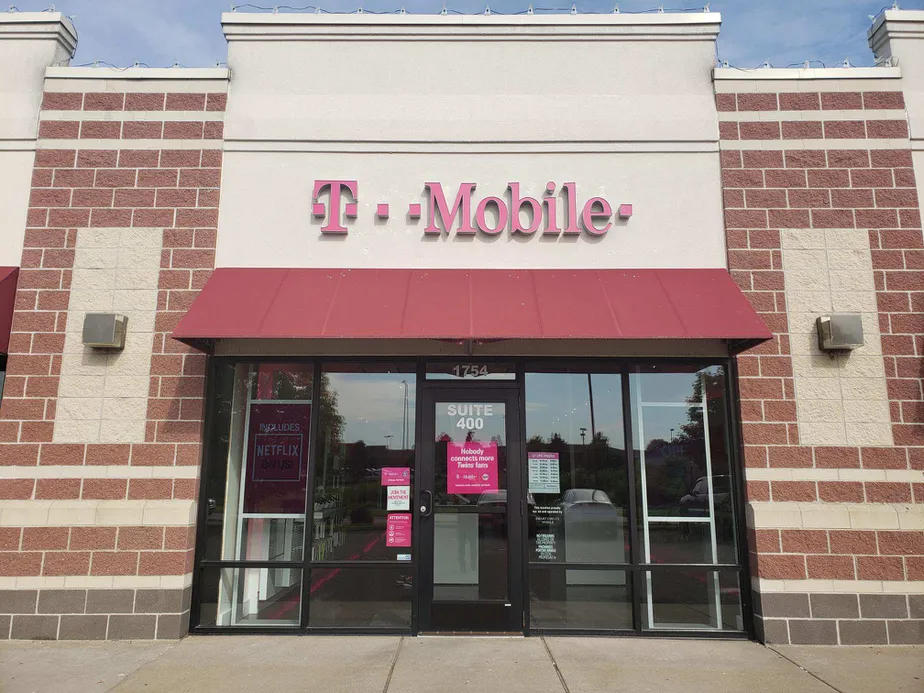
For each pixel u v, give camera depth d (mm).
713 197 6895
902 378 6484
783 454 6363
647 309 6152
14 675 5238
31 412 6457
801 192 6848
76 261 6750
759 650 5883
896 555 6156
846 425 6402
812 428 6402
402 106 7098
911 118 6973
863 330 6570
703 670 5371
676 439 6559
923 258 6707
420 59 7199
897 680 5160
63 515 6242
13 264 6793
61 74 7070
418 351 6656
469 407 6621
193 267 6758
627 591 6348
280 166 6973
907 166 6875
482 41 7227
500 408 6617
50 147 6953
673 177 6938
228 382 6699
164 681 5105
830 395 6453
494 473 6516
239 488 6562
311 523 6469
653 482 6508
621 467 6535
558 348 6629
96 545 6211
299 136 7008
